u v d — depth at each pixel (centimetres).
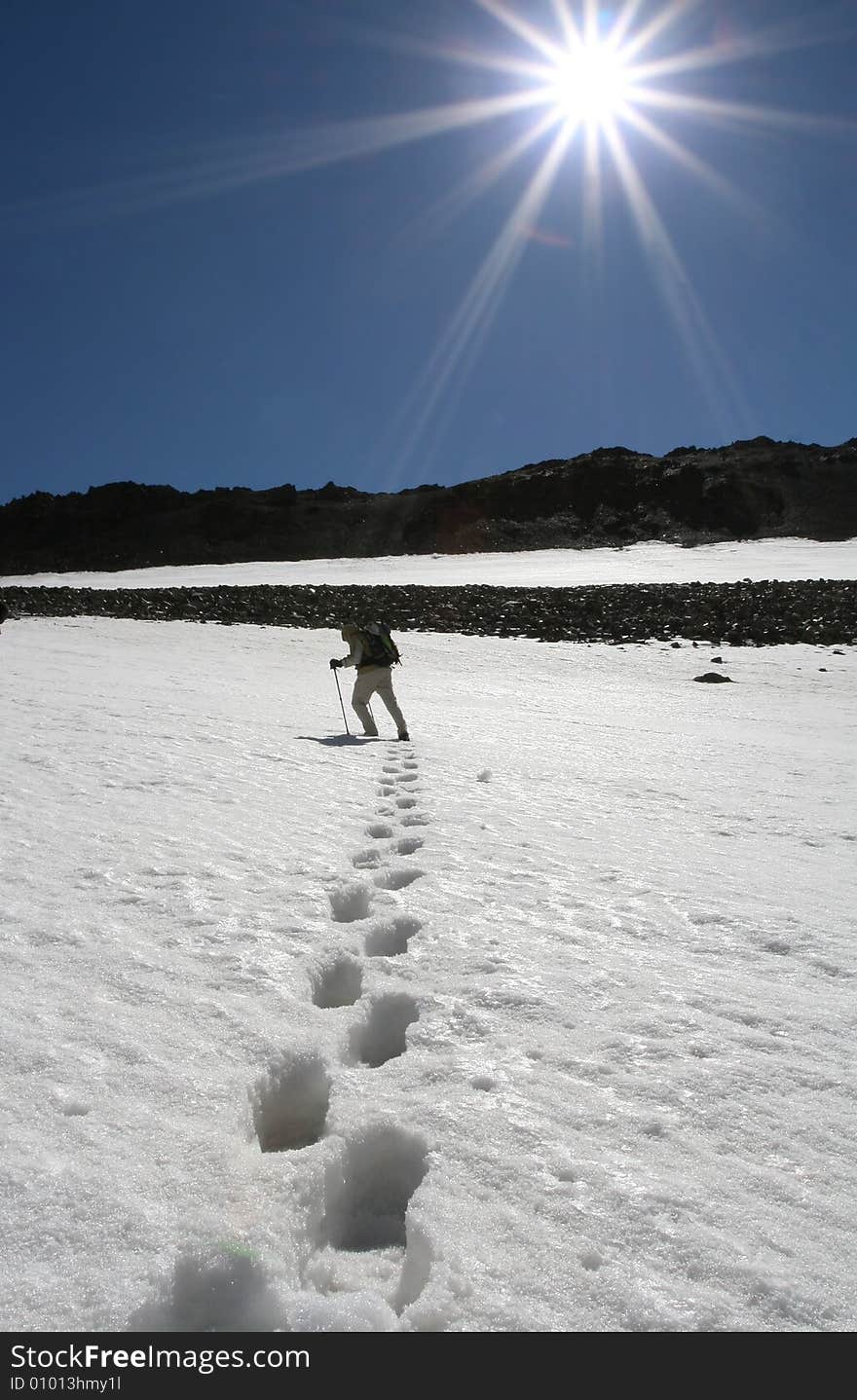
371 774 826
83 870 481
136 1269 195
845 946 407
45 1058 283
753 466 14050
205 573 6762
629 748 1095
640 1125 255
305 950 383
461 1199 222
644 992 351
